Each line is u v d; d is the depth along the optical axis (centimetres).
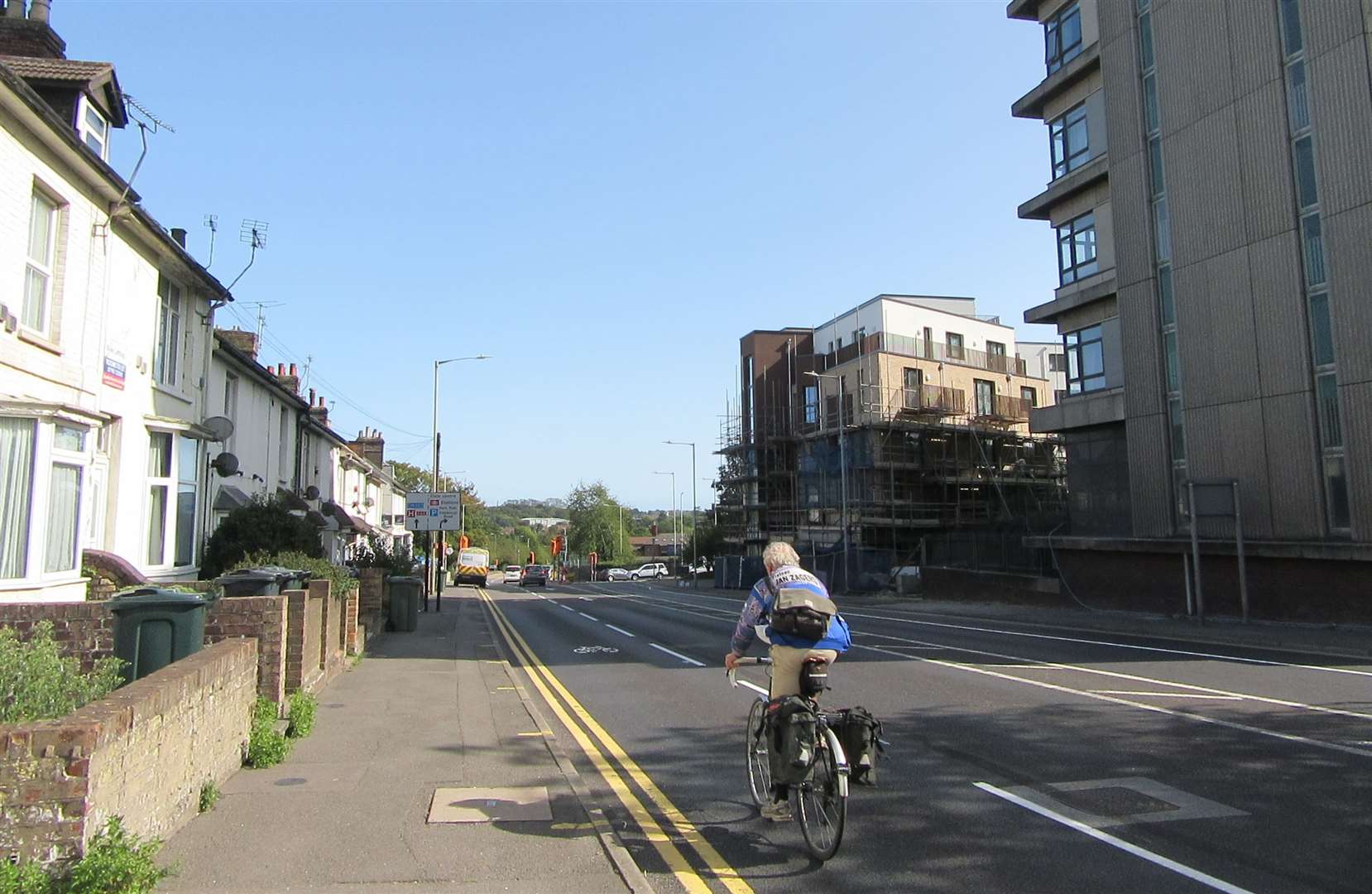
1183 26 2453
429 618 2641
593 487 11662
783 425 6209
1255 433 2234
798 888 516
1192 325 2419
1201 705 1053
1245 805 648
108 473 1386
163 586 1259
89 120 1377
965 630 2184
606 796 718
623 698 1215
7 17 1420
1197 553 2112
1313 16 2097
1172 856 550
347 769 745
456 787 693
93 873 416
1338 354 2025
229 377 2097
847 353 5481
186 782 588
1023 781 729
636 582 7925
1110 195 2811
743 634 620
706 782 761
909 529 4969
